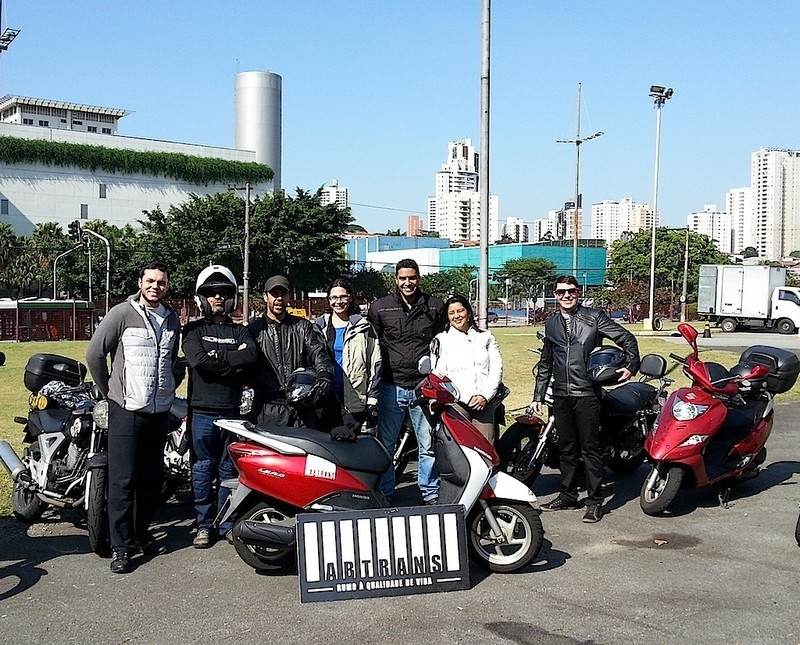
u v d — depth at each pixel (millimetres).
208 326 6457
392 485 7289
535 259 94625
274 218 66375
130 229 81312
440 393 5797
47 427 6867
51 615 5051
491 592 5422
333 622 4930
